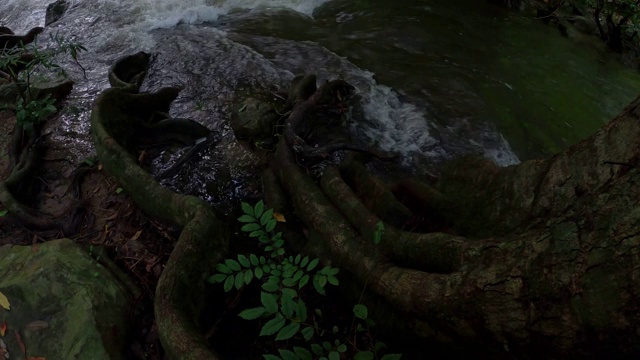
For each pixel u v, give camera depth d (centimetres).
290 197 369
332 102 471
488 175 308
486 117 493
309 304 311
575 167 235
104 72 549
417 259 274
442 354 261
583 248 179
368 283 284
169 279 288
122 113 427
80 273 303
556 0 769
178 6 700
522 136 479
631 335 161
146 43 600
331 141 435
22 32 688
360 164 388
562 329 182
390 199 344
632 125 209
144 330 303
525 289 196
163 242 349
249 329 303
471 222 305
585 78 622
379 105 498
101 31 638
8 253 322
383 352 281
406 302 257
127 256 340
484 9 757
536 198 254
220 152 429
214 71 538
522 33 704
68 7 713
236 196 393
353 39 628
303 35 635
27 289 288
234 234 361
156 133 434
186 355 249
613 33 719
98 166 415
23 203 386
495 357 223
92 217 372
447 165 371
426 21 690
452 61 593
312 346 228
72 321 278
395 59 586
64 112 479
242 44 597
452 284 232
